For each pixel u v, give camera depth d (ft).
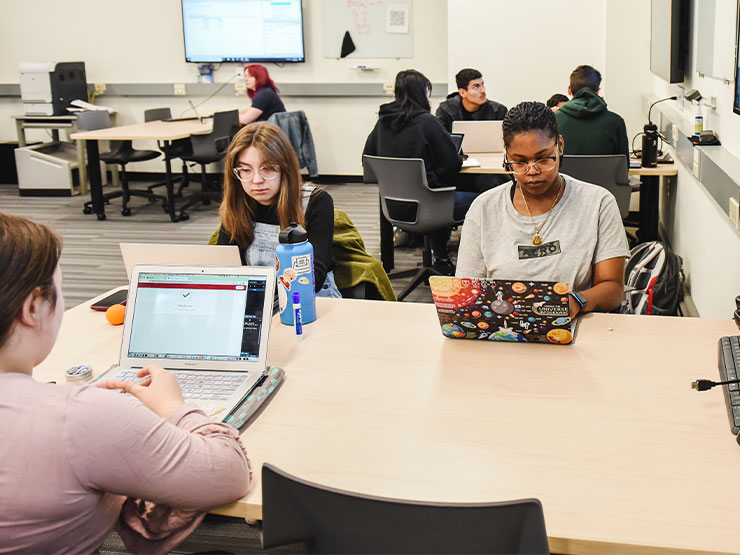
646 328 5.98
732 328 5.94
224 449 3.77
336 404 4.86
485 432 4.45
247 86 22.40
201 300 5.35
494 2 18.66
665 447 4.22
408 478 4.01
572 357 5.48
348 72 23.99
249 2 23.59
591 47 18.51
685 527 3.53
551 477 3.97
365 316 6.48
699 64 11.25
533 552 3.11
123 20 24.79
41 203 22.84
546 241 6.54
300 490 3.27
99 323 6.59
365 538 3.28
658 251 11.44
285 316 6.29
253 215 7.48
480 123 15.34
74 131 24.97
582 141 13.16
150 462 3.39
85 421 3.25
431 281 5.64
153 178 26.37
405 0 23.06
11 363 3.33
